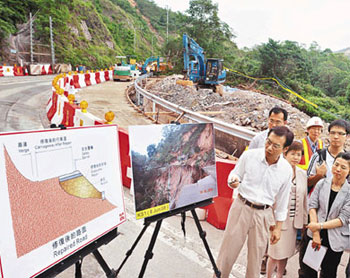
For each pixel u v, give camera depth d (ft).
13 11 103.04
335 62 267.39
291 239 8.46
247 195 7.82
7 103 34.27
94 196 6.49
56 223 5.56
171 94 55.98
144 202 6.82
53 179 5.53
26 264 4.99
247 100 46.44
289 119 37.76
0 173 4.66
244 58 161.07
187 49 61.82
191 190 7.88
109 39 203.31
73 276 8.85
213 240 11.21
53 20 121.90
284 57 137.69
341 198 7.85
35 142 5.21
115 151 7.18
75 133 6.03
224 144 21.80
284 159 7.77
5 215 4.70
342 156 7.74
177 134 7.46
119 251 10.25
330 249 8.14
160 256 10.02
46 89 54.29
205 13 153.48
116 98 50.85
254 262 7.97
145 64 115.96
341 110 111.04
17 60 97.76
